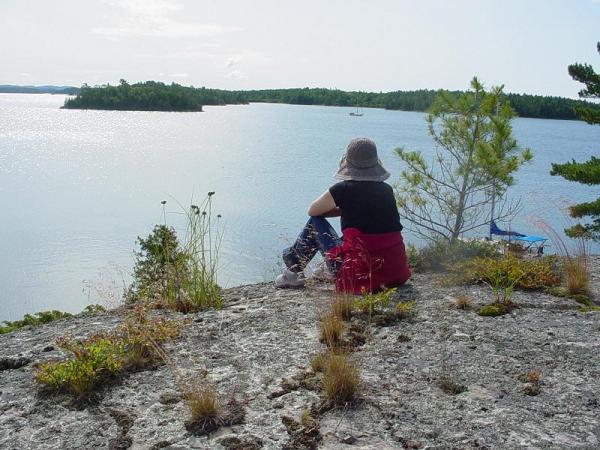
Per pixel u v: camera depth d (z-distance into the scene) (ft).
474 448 9.41
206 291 18.60
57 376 12.14
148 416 10.85
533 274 19.26
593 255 25.63
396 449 9.49
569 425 10.05
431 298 17.75
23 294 171.32
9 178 549.95
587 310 16.48
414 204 32.42
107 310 19.62
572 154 609.83
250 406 11.01
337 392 11.26
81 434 10.37
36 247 249.75
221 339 14.60
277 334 14.76
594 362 12.62
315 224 18.97
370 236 17.92
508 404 10.84
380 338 14.34
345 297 16.24
